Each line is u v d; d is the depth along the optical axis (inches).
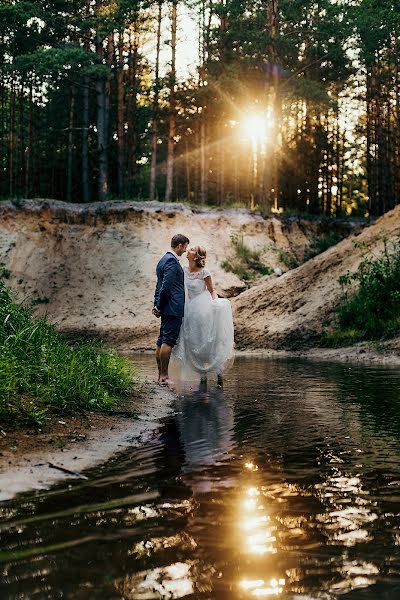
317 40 1306.6
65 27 1279.5
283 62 1405.0
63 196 1731.1
